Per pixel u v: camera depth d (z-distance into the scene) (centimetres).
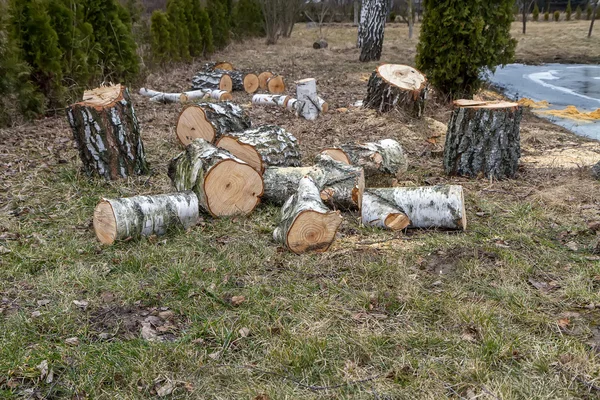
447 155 566
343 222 443
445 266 367
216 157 440
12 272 366
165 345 285
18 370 269
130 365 271
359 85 1170
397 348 284
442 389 254
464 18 832
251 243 402
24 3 833
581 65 1661
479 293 335
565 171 576
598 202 475
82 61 936
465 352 277
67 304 326
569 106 955
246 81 1120
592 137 768
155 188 526
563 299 327
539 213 454
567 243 399
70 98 916
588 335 291
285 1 2394
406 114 761
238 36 2255
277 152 515
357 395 252
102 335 297
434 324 304
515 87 1267
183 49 1559
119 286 346
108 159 541
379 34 1595
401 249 393
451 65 862
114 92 555
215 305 327
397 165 529
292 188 468
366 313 316
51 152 651
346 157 507
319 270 365
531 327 298
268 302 326
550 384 253
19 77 821
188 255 380
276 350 281
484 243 400
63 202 493
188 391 258
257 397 251
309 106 816
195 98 1012
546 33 2425
